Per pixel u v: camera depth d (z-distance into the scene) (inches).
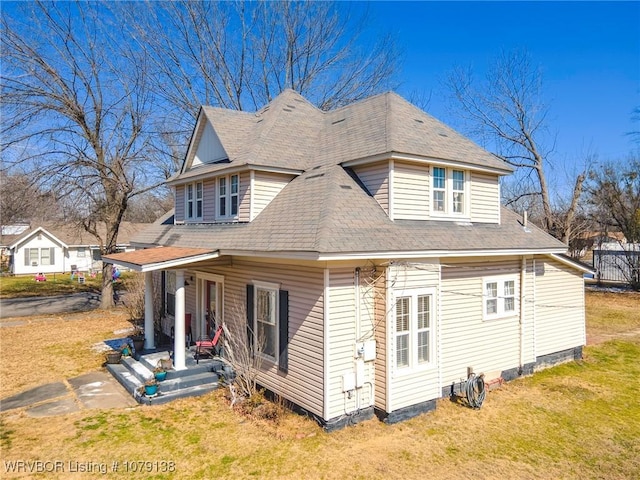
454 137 518.3
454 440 336.8
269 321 413.1
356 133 506.0
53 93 812.6
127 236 1879.9
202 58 1144.2
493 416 385.1
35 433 339.6
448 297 424.8
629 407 410.3
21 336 687.1
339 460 302.2
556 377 498.3
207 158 608.4
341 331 350.0
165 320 620.4
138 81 895.7
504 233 493.7
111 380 471.5
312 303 355.6
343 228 356.5
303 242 345.1
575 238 1346.0
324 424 343.0
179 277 440.5
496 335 471.2
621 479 285.6
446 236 417.1
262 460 301.1
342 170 451.5
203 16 1122.7
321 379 345.1
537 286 523.5
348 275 354.0
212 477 279.7
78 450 312.5
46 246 1710.1
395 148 402.9
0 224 1074.7
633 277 1189.1
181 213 642.2
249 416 372.2
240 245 418.6
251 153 484.1
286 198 459.5
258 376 426.6
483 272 457.4
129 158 891.4
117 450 313.1
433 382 390.0
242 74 1226.6
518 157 1170.0
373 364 370.3
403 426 358.6
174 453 309.6
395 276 361.4
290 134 555.2
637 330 751.7
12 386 451.2
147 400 399.5
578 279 575.2
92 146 868.6
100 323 792.9
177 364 438.6
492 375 461.7
